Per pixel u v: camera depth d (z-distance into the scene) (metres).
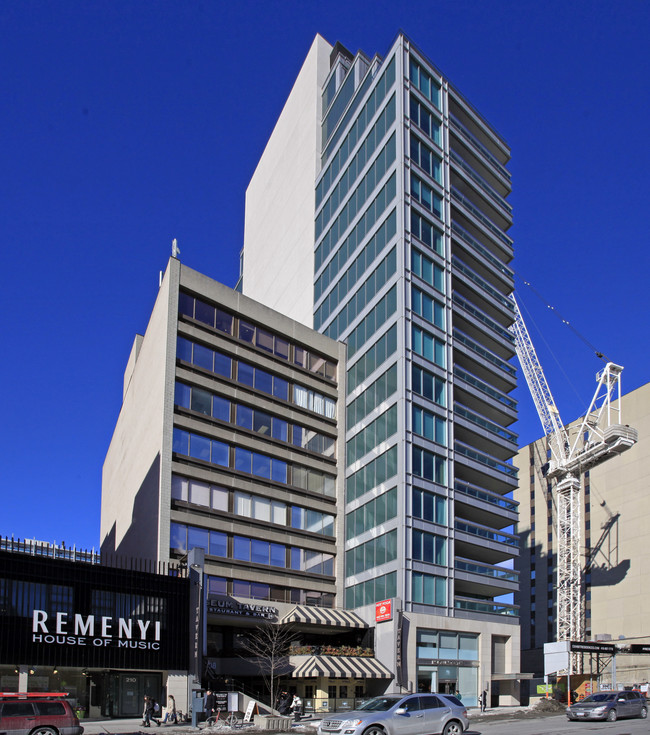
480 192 71.75
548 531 119.31
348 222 69.94
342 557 58.06
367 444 58.53
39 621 33.59
